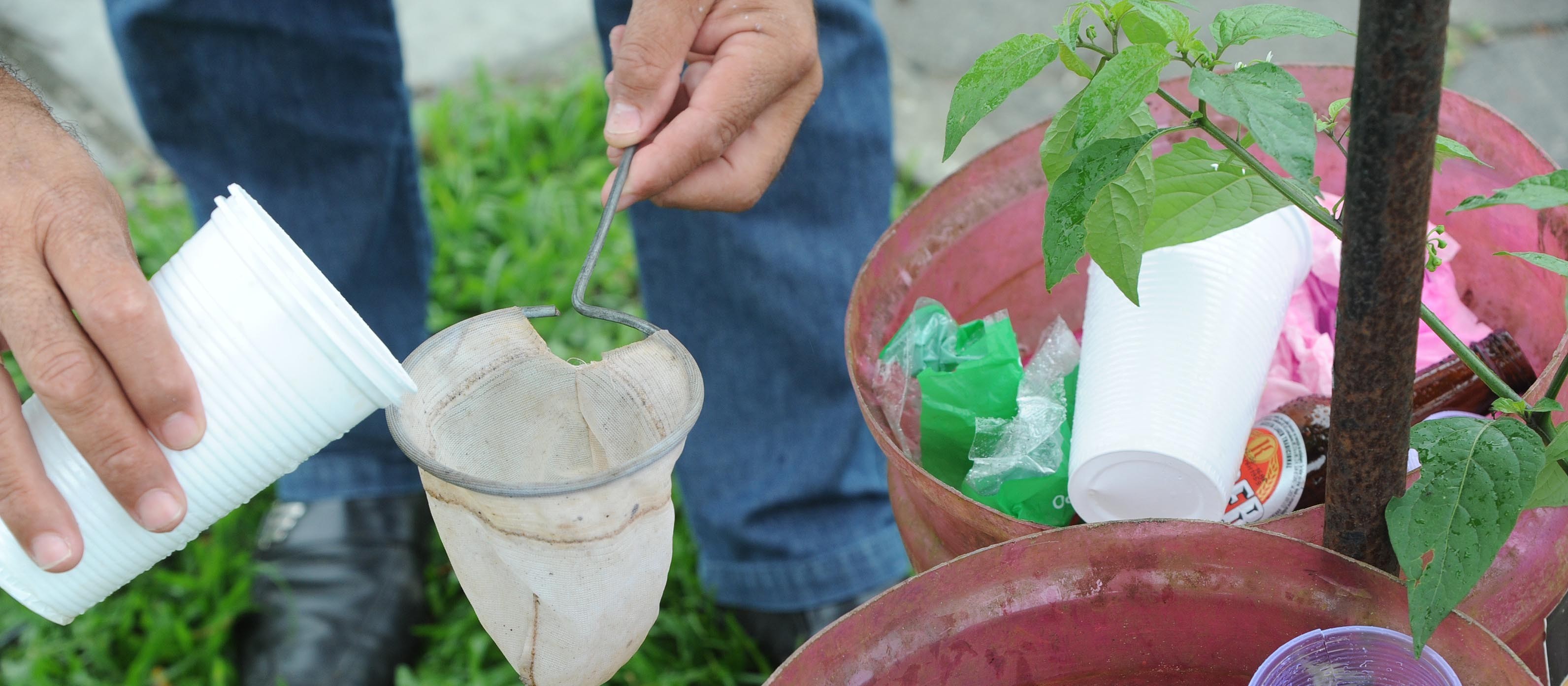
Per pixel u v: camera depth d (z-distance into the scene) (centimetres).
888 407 103
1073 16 89
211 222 89
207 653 164
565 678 92
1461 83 223
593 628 90
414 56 281
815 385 148
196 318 87
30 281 88
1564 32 230
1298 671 86
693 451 152
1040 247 111
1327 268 108
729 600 160
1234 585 88
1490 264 106
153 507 89
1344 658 86
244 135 154
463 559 90
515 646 91
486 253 224
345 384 88
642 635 93
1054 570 88
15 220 90
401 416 88
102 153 260
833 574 154
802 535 154
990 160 108
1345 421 84
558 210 225
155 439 89
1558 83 220
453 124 252
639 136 107
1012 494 103
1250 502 100
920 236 107
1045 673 90
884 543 156
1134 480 97
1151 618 89
